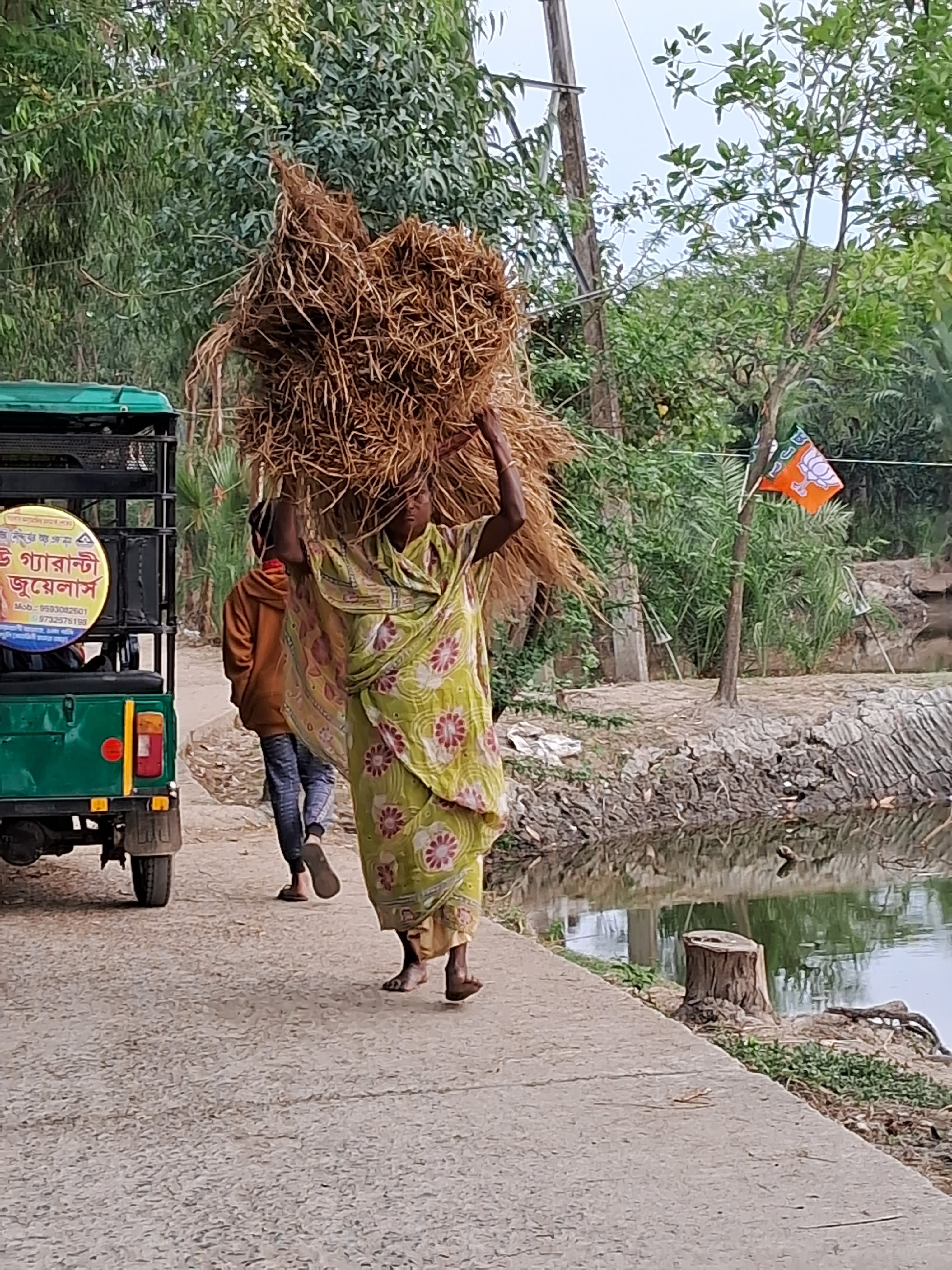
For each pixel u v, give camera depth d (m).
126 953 6.11
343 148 10.22
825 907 12.59
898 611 32.72
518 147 11.56
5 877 7.61
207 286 10.80
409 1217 3.71
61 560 6.46
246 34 9.72
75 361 14.51
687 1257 3.50
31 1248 3.58
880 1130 4.83
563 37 14.72
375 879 5.24
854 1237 3.59
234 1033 5.07
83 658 7.36
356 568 5.10
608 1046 4.93
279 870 7.80
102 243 13.29
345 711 5.44
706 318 15.41
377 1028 5.12
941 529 35.88
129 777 6.61
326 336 5.05
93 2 10.30
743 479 18.89
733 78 15.04
